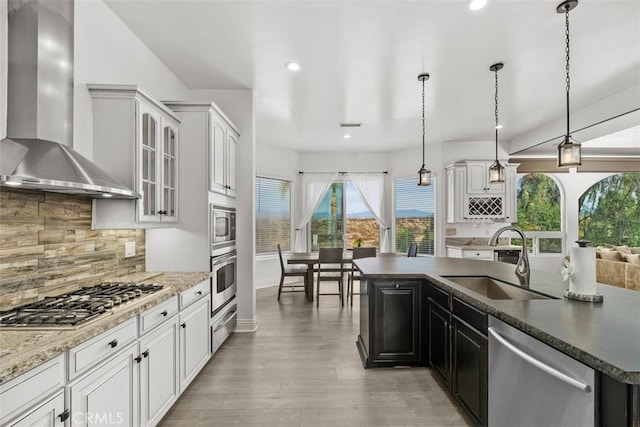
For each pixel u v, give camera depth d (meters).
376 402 2.24
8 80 1.53
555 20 2.32
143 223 2.21
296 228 6.70
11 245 1.54
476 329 1.83
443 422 2.02
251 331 3.62
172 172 2.68
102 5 2.15
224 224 3.14
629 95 3.54
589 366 1.04
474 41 2.61
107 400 1.43
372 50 2.75
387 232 6.77
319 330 3.69
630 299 1.74
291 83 3.44
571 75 3.24
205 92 3.59
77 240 1.98
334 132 5.35
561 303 1.64
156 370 1.84
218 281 2.93
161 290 1.98
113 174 2.10
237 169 3.62
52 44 1.62
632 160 6.46
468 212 5.62
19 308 1.50
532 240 6.64
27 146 1.49
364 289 2.93
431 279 2.52
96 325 1.34
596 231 6.66
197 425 1.99
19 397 1.00
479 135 5.56
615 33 2.48
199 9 2.21
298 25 2.39
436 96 3.80
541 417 1.27
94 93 2.08
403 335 2.74
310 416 2.08
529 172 6.29
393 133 5.41
